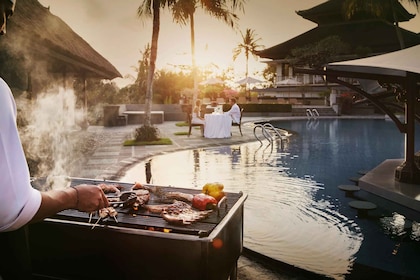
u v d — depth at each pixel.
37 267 1.96
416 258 3.09
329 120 23.20
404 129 5.36
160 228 1.78
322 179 6.24
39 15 11.23
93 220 1.88
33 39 8.91
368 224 3.97
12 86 9.81
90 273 1.88
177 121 22.00
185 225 1.78
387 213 4.34
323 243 3.43
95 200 1.14
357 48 34.72
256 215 4.28
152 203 2.18
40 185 2.46
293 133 14.51
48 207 0.98
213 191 2.22
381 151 9.61
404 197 4.62
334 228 3.85
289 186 5.73
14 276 1.10
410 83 5.19
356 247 3.34
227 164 7.65
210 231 1.70
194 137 12.52
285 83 39.22
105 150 9.36
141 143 10.59
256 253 3.11
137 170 6.93
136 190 2.30
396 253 3.21
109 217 1.90
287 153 9.22
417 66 4.04
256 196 5.14
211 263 1.69
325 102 31.83
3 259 1.08
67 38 12.34
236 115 13.14
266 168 7.21
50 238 1.92
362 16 42.00
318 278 2.71
